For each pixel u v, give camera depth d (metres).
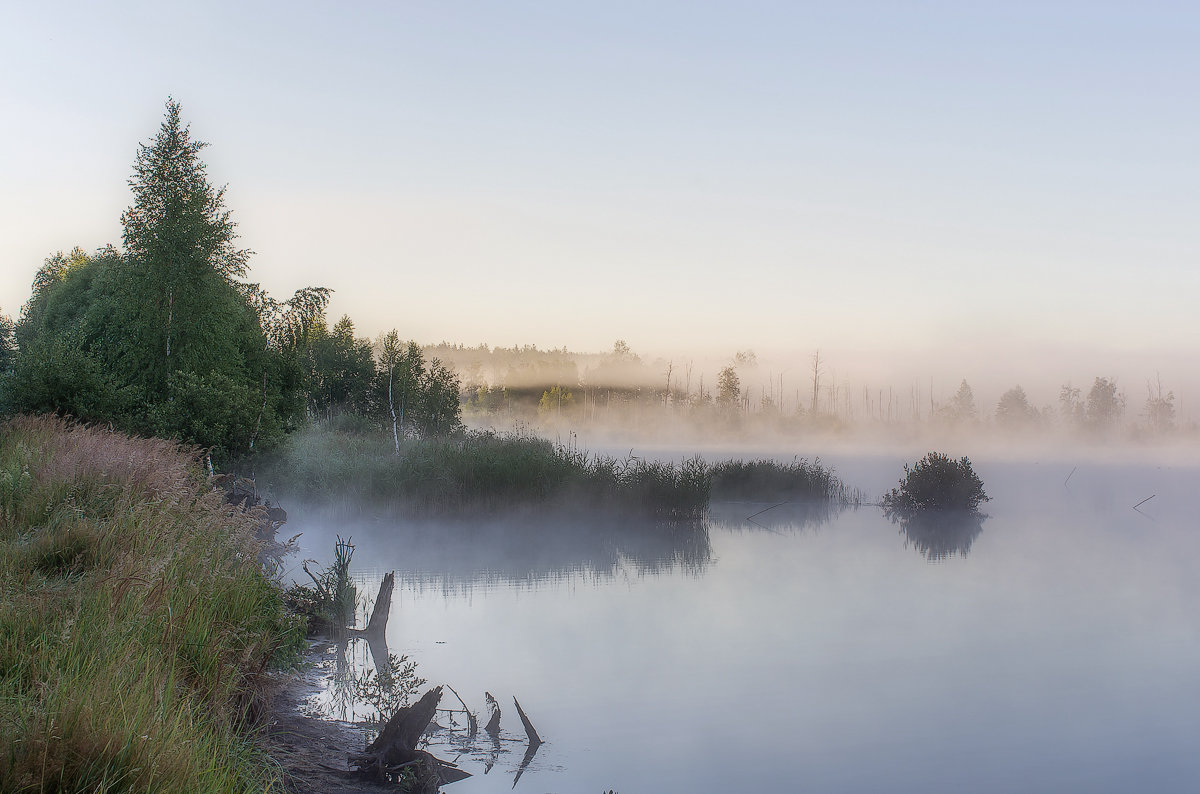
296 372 28.72
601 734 7.92
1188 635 12.34
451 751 7.36
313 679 8.84
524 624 11.96
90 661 4.94
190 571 7.54
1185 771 7.43
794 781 6.97
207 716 5.36
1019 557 19.50
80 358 19.84
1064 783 7.17
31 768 3.88
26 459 11.15
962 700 9.30
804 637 11.81
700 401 120.31
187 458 15.30
